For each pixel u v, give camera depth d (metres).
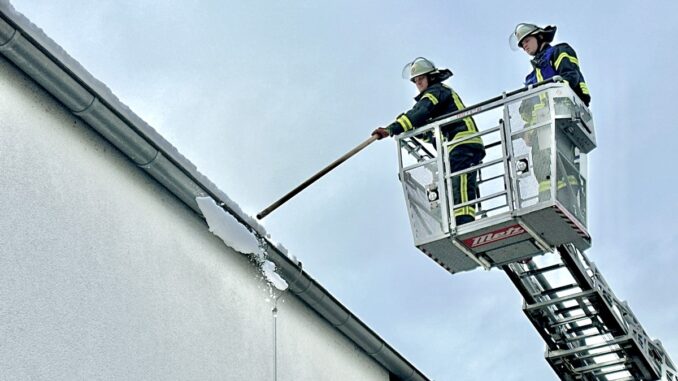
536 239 7.70
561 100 7.55
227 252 6.48
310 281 6.95
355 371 7.77
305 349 7.11
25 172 4.96
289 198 7.42
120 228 5.54
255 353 6.47
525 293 9.51
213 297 6.20
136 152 5.66
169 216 6.01
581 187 7.89
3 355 4.52
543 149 7.51
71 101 5.25
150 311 5.59
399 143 8.00
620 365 10.16
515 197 7.50
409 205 7.91
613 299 9.81
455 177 7.82
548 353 10.05
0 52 4.94
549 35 8.47
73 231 5.17
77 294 5.07
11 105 4.99
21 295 4.72
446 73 8.30
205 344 5.98
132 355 5.34
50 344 4.81
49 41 5.12
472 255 7.93
